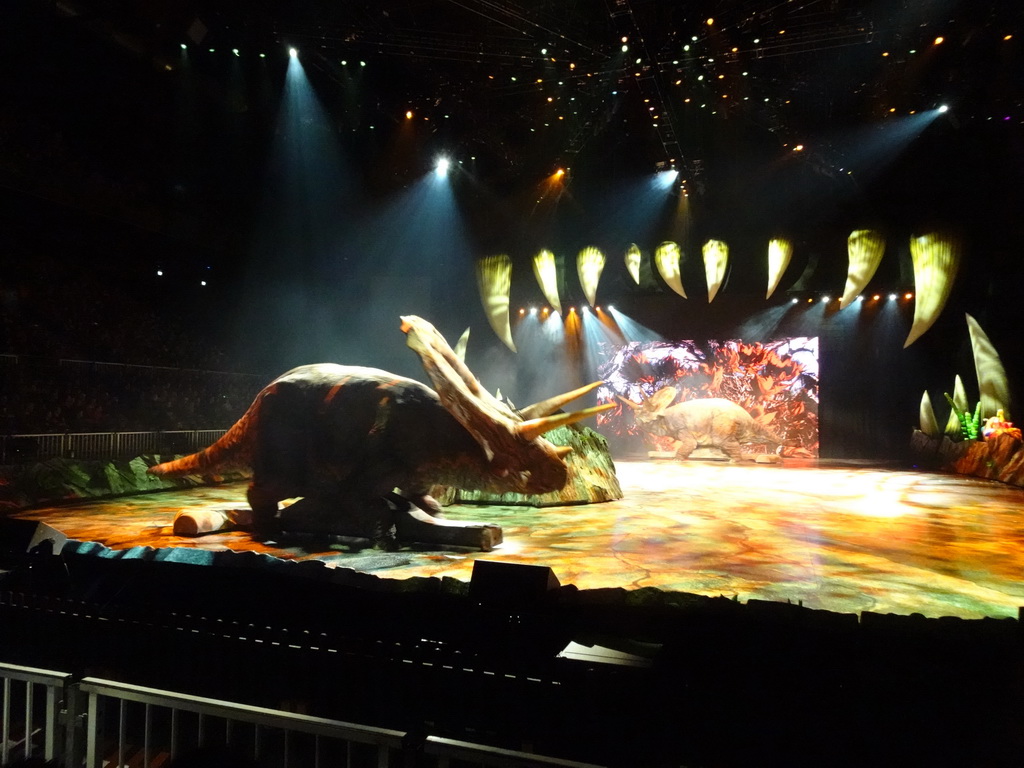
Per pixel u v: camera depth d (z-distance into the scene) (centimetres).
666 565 554
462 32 1327
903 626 331
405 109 1596
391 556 580
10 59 1327
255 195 1892
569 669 330
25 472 933
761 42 1267
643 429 2303
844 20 1202
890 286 1977
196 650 406
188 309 1988
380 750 236
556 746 323
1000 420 1488
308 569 453
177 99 1533
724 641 347
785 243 1872
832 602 442
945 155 1606
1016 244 1672
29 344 1434
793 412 2150
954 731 294
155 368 1584
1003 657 306
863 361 2094
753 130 1697
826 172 1719
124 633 425
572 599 394
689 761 304
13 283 1511
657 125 1547
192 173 1767
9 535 511
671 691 311
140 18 1273
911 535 708
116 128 1608
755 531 730
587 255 1988
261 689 389
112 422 1459
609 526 762
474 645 370
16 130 1354
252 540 652
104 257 1761
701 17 1210
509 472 599
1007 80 1285
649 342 2288
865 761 293
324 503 650
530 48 1348
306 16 1316
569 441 1026
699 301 2216
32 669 291
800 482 1330
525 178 1825
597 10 1226
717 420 1986
